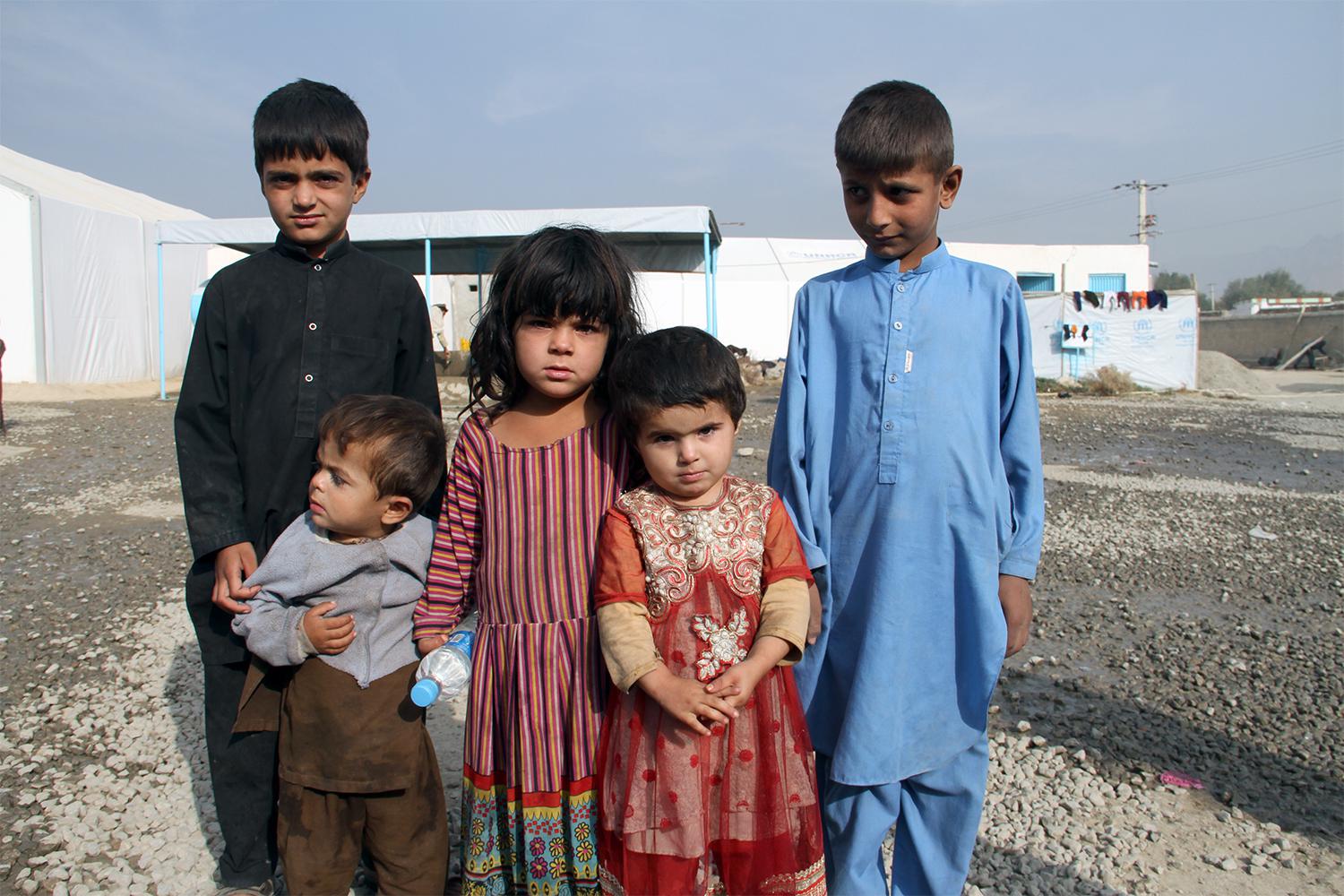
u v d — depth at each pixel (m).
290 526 2.12
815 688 2.18
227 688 2.26
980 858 2.68
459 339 24.67
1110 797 3.05
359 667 2.04
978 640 2.04
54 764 3.15
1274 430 13.98
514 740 1.91
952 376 2.05
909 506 2.03
